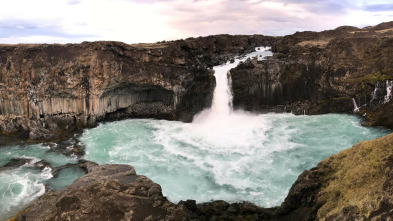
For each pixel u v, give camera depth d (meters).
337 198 23.94
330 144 46.12
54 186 37.12
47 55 54.94
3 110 54.00
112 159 43.81
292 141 47.78
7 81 53.06
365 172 23.25
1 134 53.16
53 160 44.25
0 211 32.22
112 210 25.09
